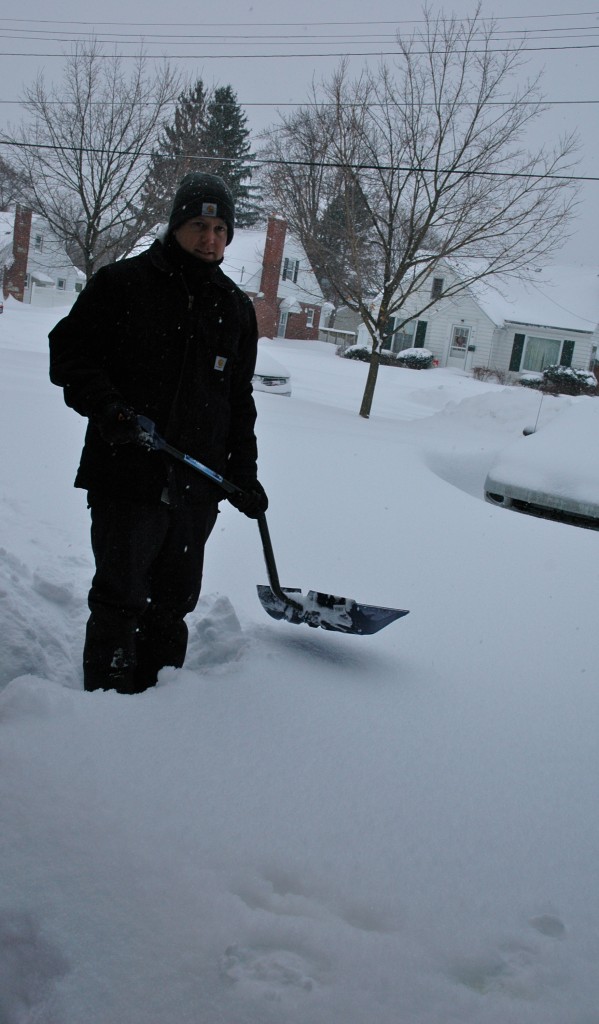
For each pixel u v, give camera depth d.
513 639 3.80
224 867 1.77
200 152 23.72
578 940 1.72
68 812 1.85
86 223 23.84
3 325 28.72
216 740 2.29
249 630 3.43
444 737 2.61
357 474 7.81
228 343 2.86
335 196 16.44
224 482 2.94
